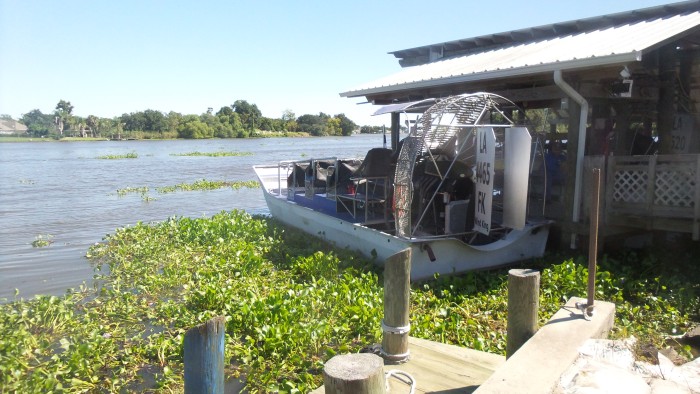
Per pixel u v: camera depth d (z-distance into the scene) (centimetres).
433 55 1614
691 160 802
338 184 1136
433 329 657
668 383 400
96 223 1728
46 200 2314
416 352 514
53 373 592
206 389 324
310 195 1268
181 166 4347
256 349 638
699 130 1133
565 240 960
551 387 350
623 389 362
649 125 1161
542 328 437
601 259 908
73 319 789
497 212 1056
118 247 1270
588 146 1054
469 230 947
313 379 568
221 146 8131
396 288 475
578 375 374
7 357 608
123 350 680
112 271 1072
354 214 1073
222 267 1016
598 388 358
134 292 944
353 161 1202
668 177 834
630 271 835
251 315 717
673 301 715
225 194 2516
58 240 1455
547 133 1169
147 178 3372
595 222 449
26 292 983
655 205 850
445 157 993
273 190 1590
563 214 975
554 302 738
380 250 966
